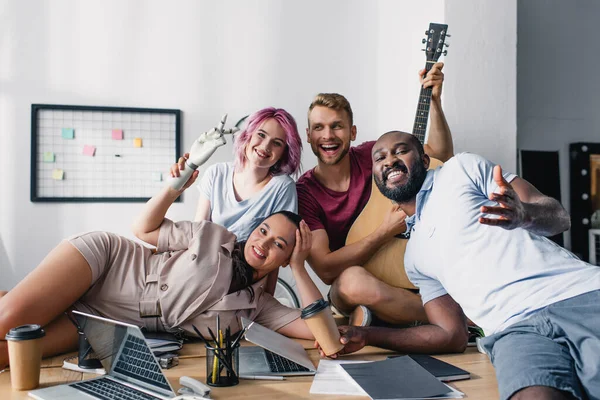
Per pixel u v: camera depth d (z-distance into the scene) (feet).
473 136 9.86
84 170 11.12
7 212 10.87
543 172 12.21
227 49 11.59
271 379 5.32
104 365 5.17
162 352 5.99
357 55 12.04
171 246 6.57
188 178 6.52
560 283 5.09
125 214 11.28
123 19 11.25
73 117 11.07
